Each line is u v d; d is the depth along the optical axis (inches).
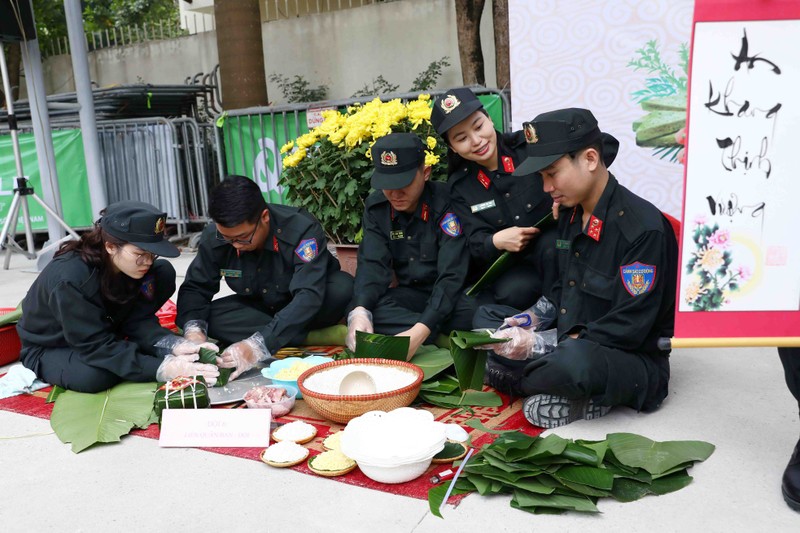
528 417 98.7
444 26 436.8
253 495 84.1
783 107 71.7
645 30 151.6
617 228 97.9
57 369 118.3
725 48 71.2
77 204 309.6
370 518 77.6
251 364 119.1
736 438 93.9
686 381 116.8
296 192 173.0
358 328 123.3
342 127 162.4
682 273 75.0
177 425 99.9
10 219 267.1
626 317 95.3
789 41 70.4
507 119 220.5
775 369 120.7
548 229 120.6
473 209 128.6
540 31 159.5
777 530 72.6
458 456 89.0
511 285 127.6
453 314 130.0
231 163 270.5
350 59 472.1
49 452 99.5
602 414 101.5
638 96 155.3
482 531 74.3
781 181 72.8
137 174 321.4
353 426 89.0
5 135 319.9
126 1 595.8
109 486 88.5
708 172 73.3
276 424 103.7
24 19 255.3
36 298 117.6
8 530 79.6
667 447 87.6
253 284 136.3
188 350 118.6
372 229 135.9
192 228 338.3
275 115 254.2
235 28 322.3
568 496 79.3
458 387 112.3
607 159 117.4
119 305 120.6
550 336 108.0
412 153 121.2
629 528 74.0
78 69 267.3
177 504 83.0
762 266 74.2
